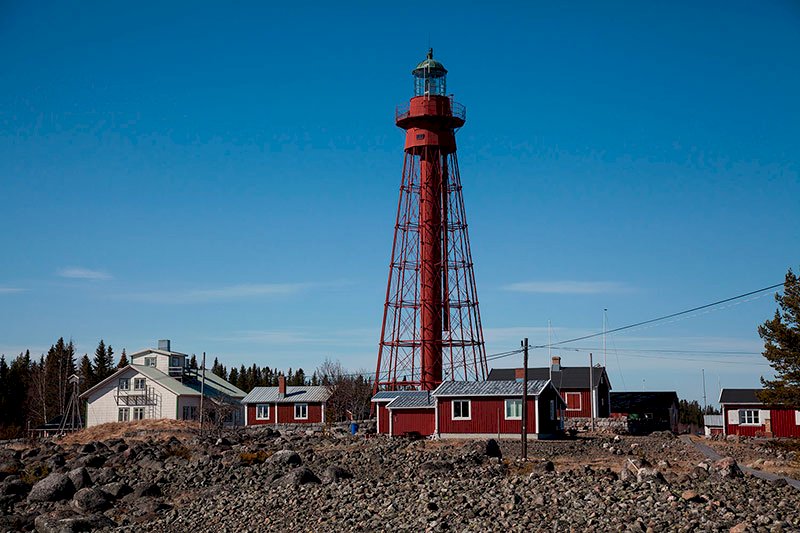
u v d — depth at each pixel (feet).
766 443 249.55
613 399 353.31
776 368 207.62
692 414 484.33
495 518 118.93
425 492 137.28
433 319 275.80
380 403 266.36
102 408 349.20
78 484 175.11
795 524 110.01
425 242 277.44
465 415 250.16
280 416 351.87
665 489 131.23
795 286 210.18
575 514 117.29
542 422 249.75
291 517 134.51
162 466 200.13
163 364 368.07
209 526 137.59
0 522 149.89
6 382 412.77
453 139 281.95
